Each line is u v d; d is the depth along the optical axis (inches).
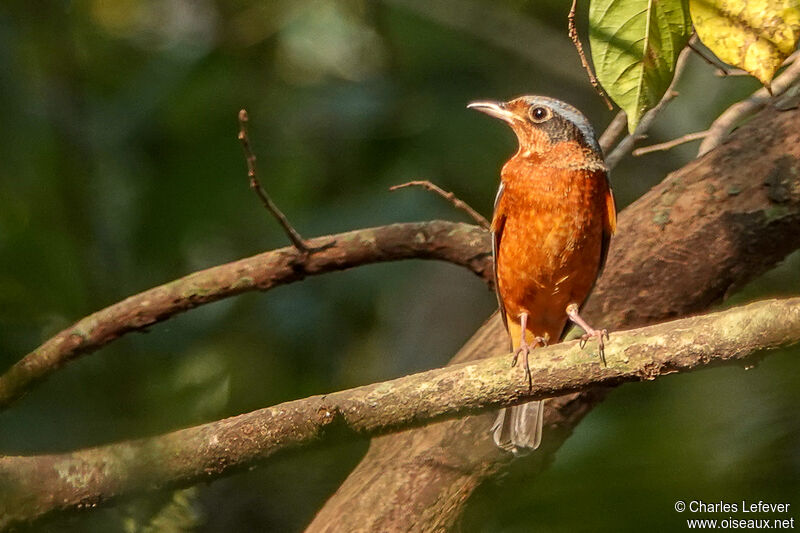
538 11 675.4
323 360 594.9
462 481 358.0
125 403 482.3
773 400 374.6
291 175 636.7
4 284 532.1
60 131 617.9
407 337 640.4
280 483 532.1
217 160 629.3
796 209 370.3
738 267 380.2
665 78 279.0
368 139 634.2
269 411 287.6
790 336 252.2
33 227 564.1
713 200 380.8
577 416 374.9
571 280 386.6
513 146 625.0
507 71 665.6
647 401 446.0
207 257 620.7
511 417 355.3
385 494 354.3
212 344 578.2
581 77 638.5
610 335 274.7
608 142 420.5
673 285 384.2
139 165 628.7
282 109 649.0
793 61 406.6
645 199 399.2
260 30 668.1
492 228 396.5
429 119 635.5
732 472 344.8
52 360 387.5
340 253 398.9
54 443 456.4
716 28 268.8
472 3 657.6
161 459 290.2
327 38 670.5
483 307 652.7
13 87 610.2
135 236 603.5
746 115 402.0
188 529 419.5
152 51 697.0
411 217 601.3
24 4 627.8
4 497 289.0
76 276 558.3
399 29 665.6
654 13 274.7
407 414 282.8
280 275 398.0
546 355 277.1
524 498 348.2
